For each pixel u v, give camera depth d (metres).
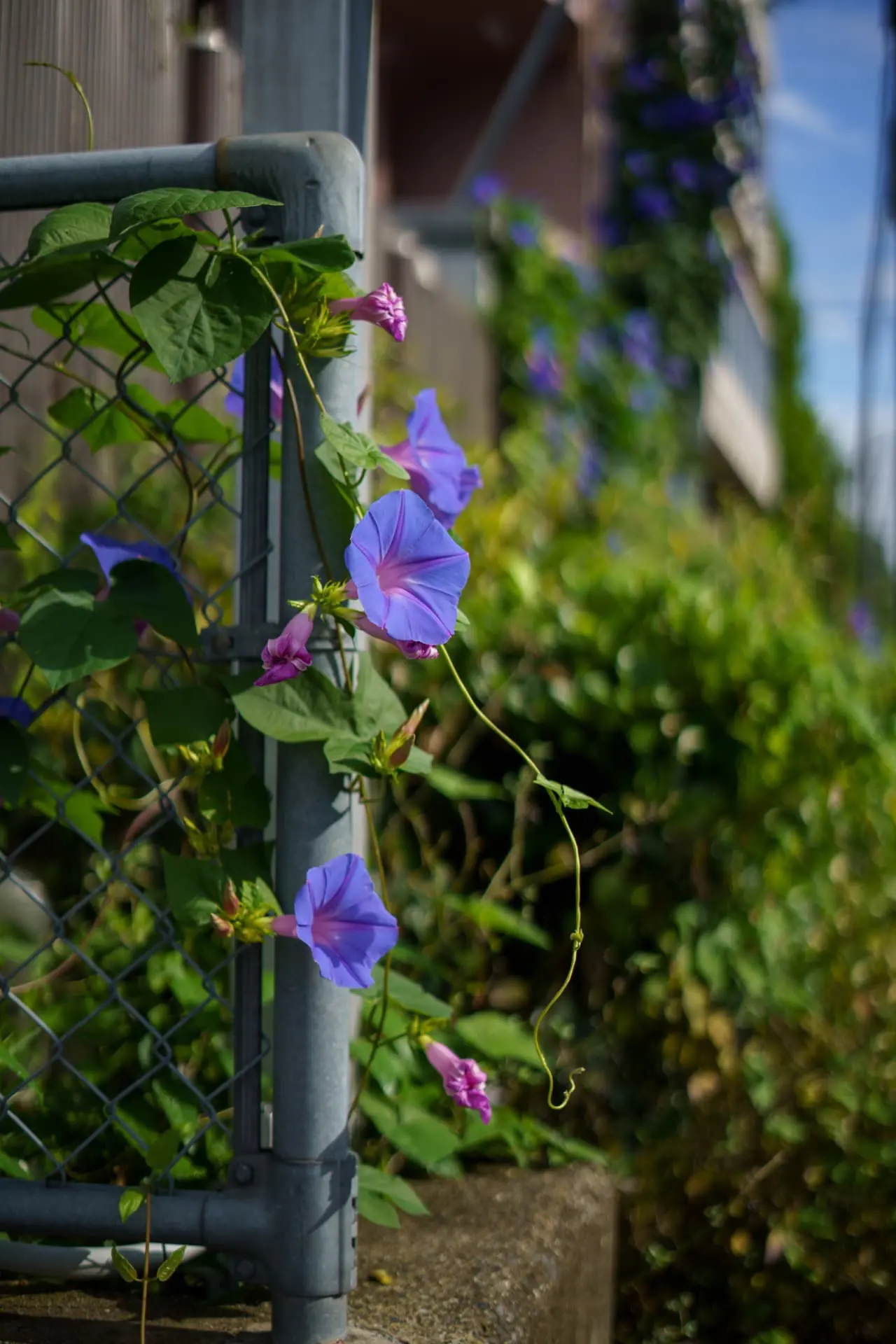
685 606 2.51
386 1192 1.69
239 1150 1.53
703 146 7.21
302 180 1.51
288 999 1.51
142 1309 1.49
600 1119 2.26
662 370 7.12
